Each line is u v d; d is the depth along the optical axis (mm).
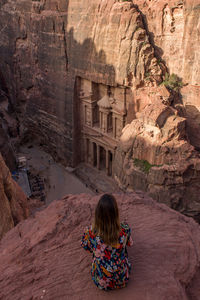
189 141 31547
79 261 4891
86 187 44375
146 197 7469
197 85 30906
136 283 4383
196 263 4883
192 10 29078
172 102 32906
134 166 31953
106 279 4148
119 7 33594
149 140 30469
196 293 4625
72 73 43250
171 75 34312
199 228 5910
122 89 37469
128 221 5918
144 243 5184
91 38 38281
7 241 5906
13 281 4645
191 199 29938
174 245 5145
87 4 37500
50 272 4727
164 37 34219
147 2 34406
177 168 28609
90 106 42938
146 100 33781
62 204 6930
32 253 5180
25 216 16188
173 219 5965
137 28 33438
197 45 29812
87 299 4227
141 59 33938
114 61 36156
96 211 3938
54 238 5500
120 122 38969
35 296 4336
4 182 14109
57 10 42688
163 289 4285
